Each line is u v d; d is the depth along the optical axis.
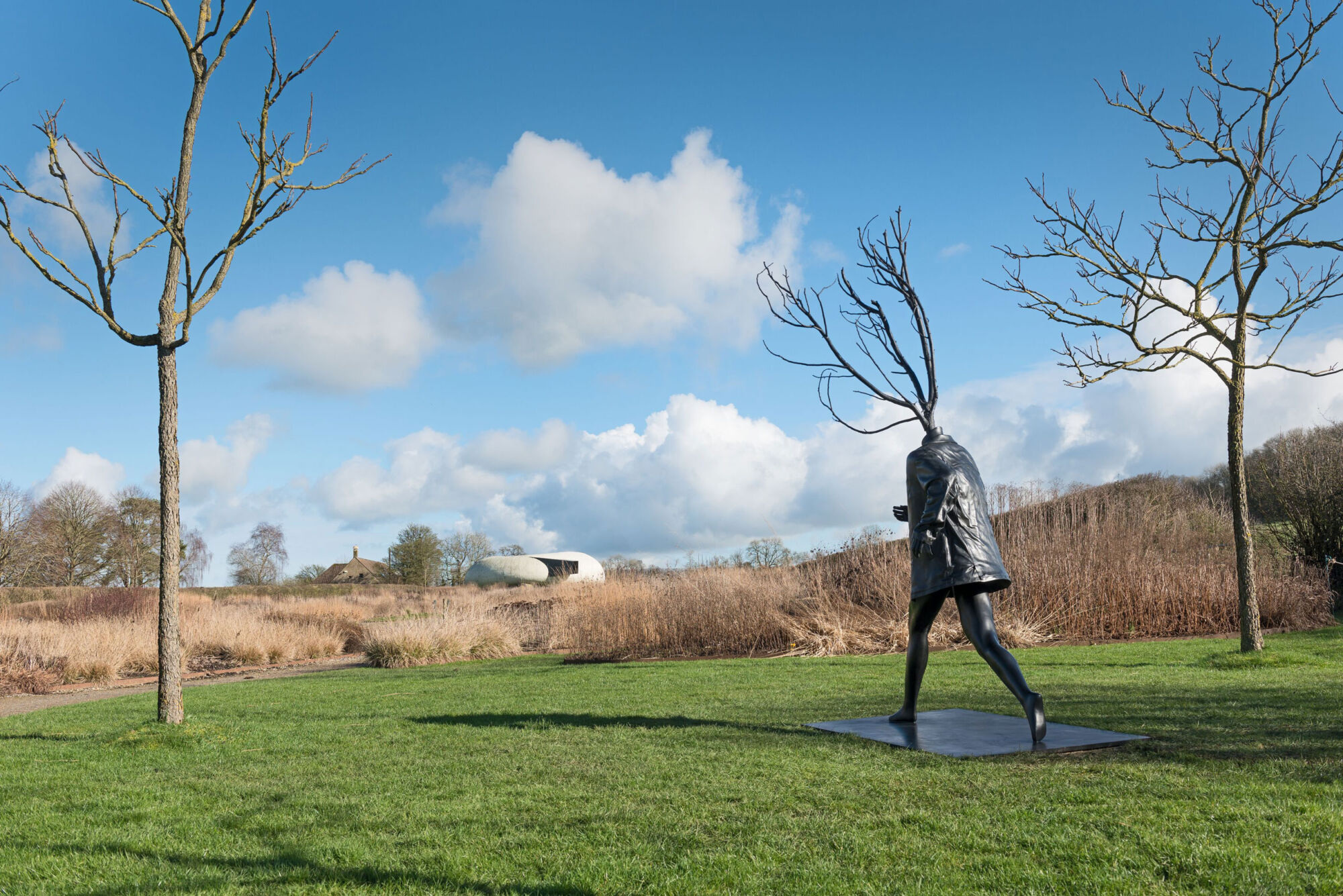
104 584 50.12
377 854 3.25
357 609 29.81
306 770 5.11
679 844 3.22
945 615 13.87
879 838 3.18
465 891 2.80
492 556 71.56
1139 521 16.41
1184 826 3.09
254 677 14.98
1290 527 17.19
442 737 6.18
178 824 3.91
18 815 4.19
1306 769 3.83
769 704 7.34
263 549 77.06
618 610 15.90
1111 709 6.00
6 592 32.50
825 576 15.88
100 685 14.80
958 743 4.95
